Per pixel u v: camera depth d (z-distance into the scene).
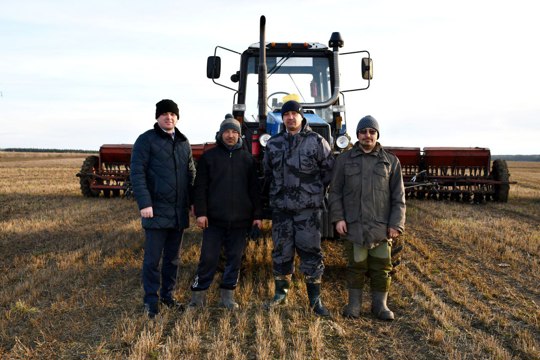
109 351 3.41
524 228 8.33
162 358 3.26
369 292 4.82
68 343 3.55
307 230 4.19
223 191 4.26
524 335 3.67
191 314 4.05
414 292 4.69
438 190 12.09
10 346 3.52
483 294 4.69
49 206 11.04
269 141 4.32
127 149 12.34
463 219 9.29
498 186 12.06
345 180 4.09
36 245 6.93
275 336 3.62
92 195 12.67
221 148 4.36
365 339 3.67
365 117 4.04
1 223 8.66
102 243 7.05
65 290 4.81
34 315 4.10
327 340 3.63
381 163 4.04
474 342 3.59
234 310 4.25
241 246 4.39
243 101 6.58
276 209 4.29
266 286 4.98
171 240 4.35
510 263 5.91
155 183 4.16
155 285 4.19
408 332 3.82
